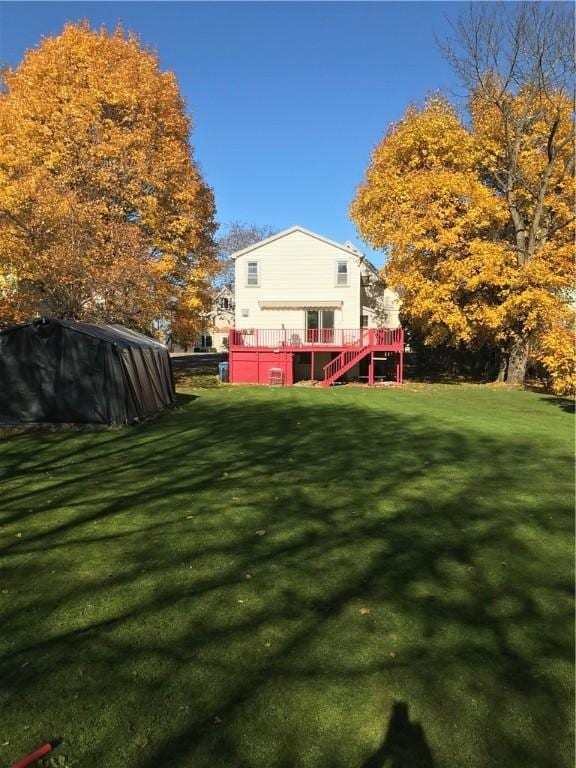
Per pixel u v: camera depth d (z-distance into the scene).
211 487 7.01
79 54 22.03
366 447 9.70
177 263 23.48
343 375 28.30
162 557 4.80
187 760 2.50
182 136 24.72
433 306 22.66
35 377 12.17
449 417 13.79
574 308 24.95
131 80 22.41
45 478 7.45
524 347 24.55
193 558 4.78
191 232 23.62
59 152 20.72
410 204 23.84
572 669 3.22
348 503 6.37
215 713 2.81
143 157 21.47
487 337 25.12
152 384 14.14
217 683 3.04
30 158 20.36
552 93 23.50
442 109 25.62
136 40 24.14
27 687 3.01
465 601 4.06
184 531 5.44
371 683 3.06
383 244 25.38
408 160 25.50
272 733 2.68
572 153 24.16
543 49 22.69
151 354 14.45
